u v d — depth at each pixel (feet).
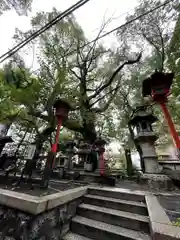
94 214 10.04
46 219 7.80
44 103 20.77
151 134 17.87
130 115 33.53
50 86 19.95
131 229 8.33
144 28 26.08
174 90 16.57
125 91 36.24
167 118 9.35
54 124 21.02
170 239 5.42
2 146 23.84
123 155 37.81
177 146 8.57
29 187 12.12
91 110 28.45
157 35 25.53
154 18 24.29
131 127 30.96
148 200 10.03
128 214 9.37
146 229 7.93
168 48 21.81
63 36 24.88
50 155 12.97
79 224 9.32
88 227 8.87
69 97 20.17
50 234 7.87
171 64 20.35
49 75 20.47
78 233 9.09
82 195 12.19
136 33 27.43
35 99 19.72
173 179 14.92
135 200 11.17
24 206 7.49
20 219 7.46
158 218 7.04
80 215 10.61
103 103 35.55
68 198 9.84
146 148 17.87
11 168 15.71
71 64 26.94
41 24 22.90
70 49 26.20
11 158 18.06
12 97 19.84
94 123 30.07
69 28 24.64
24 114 22.54
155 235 5.75
